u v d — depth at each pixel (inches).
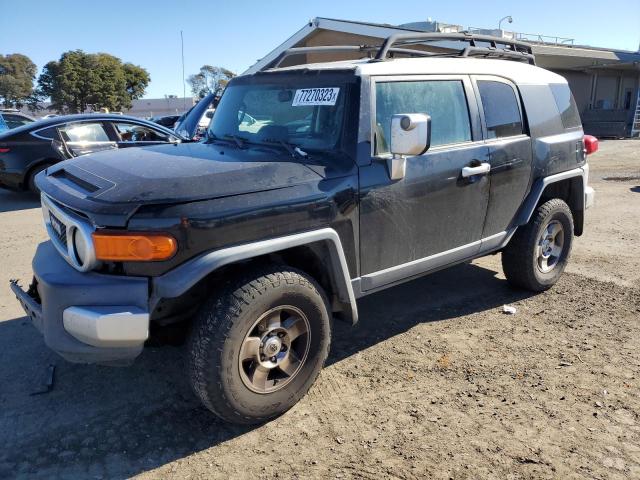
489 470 107.8
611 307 188.7
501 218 175.2
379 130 137.3
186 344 115.1
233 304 110.6
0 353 154.9
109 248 104.0
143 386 138.3
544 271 199.0
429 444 115.9
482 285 211.2
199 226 106.0
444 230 155.5
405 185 140.4
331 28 698.2
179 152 140.5
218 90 418.3
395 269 145.5
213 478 106.2
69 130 367.9
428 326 174.4
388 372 145.6
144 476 106.7
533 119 182.9
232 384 112.7
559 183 205.2
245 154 136.1
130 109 2397.9
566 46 1100.5
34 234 288.2
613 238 278.4
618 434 118.8
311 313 123.4
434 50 629.6
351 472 107.5
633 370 145.8
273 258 127.3
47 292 109.3
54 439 117.4
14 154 362.6
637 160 639.1
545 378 141.9
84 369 146.4
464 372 145.4
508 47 210.5
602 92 1277.1
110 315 103.7
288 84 148.5
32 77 2906.0
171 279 105.3
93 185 116.6
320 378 142.5
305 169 124.5
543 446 115.0
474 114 162.1
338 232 128.1
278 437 118.7
